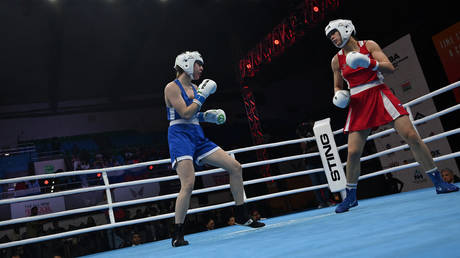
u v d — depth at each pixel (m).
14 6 10.76
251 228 3.08
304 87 17.47
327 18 11.52
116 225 3.79
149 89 17.61
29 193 10.97
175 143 2.61
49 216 3.59
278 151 14.66
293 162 11.92
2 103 15.73
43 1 10.37
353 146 2.82
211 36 14.95
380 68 2.59
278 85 17.94
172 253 2.08
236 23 14.27
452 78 7.58
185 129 2.64
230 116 17.53
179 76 2.71
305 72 17.11
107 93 16.91
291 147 14.92
